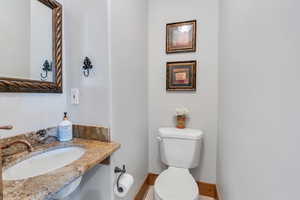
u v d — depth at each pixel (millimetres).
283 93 482
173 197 1088
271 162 543
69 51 1180
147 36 1838
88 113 1148
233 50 1024
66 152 1021
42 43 1038
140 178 1665
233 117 1007
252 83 710
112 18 1087
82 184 1146
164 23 1814
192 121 1762
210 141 1712
